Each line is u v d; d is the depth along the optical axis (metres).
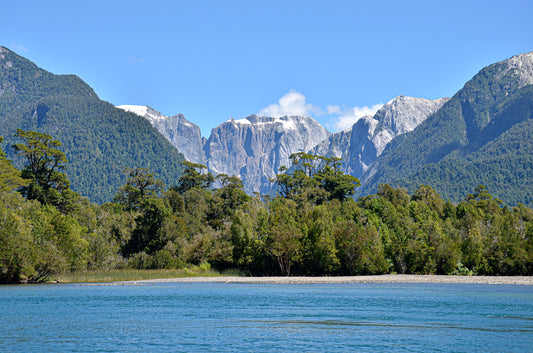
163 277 106.94
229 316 52.94
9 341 41.16
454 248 110.25
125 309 58.03
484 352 37.38
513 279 97.25
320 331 44.81
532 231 121.31
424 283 93.56
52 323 48.81
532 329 45.22
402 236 120.06
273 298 68.56
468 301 64.19
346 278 101.62
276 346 39.38
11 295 72.19
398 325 47.47
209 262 122.69
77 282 95.25
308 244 111.75
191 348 38.84
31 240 92.06
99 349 38.62
